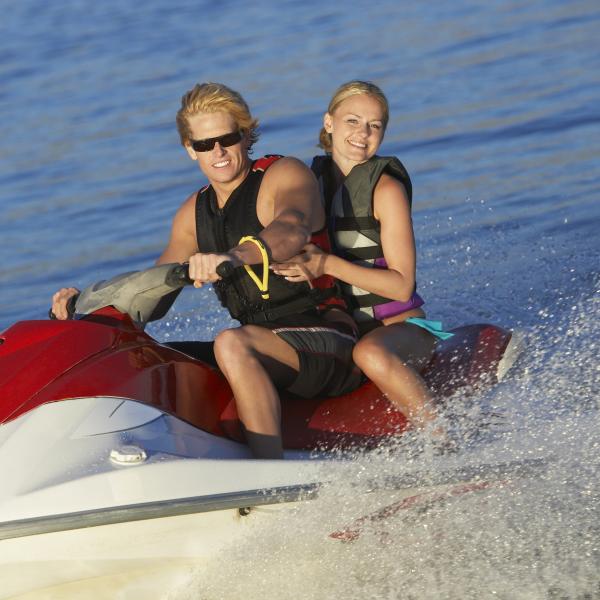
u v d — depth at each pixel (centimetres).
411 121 4156
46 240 3384
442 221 2995
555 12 5881
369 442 1489
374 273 1569
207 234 1578
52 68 6031
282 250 1427
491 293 2409
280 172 1533
